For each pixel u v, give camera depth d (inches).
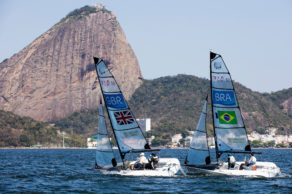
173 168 1987.0
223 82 1980.8
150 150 2034.9
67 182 1891.0
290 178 1947.6
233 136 1982.0
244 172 1936.5
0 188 1712.6
